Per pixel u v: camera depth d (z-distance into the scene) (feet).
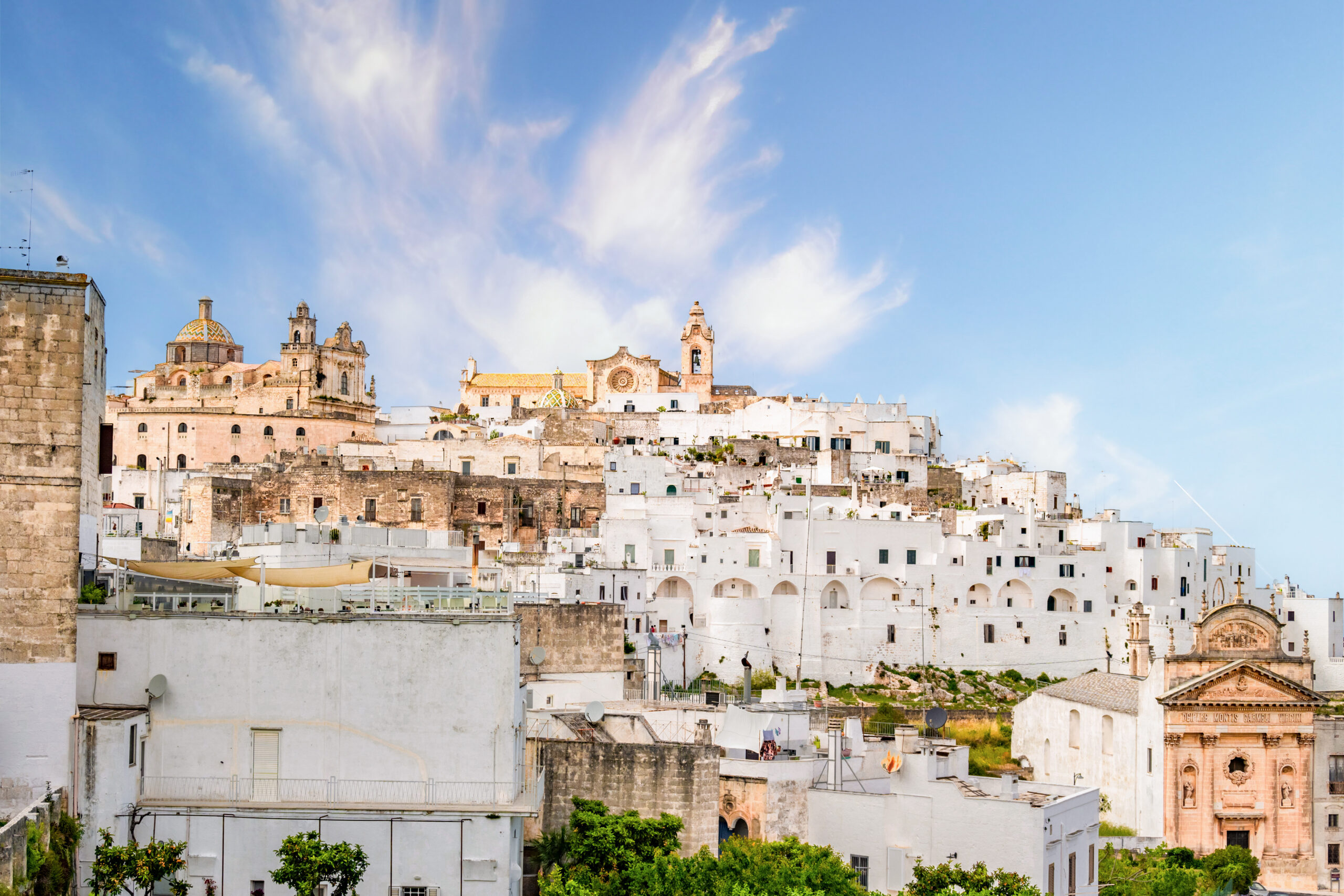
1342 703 462.19
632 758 231.30
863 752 275.39
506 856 188.14
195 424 602.44
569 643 311.06
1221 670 346.13
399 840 187.73
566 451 573.74
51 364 182.60
